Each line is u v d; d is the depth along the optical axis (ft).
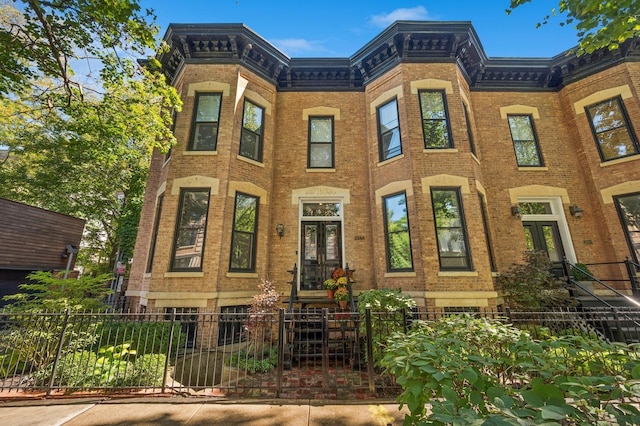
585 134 30.99
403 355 8.71
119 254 58.85
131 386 14.90
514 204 30.14
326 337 15.72
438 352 7.68
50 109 26.21
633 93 28.89
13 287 34.40
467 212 25.77
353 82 34.42
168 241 25.52
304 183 31.50
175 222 26.08
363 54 31.91
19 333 16.62
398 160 28.25
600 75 30.94
